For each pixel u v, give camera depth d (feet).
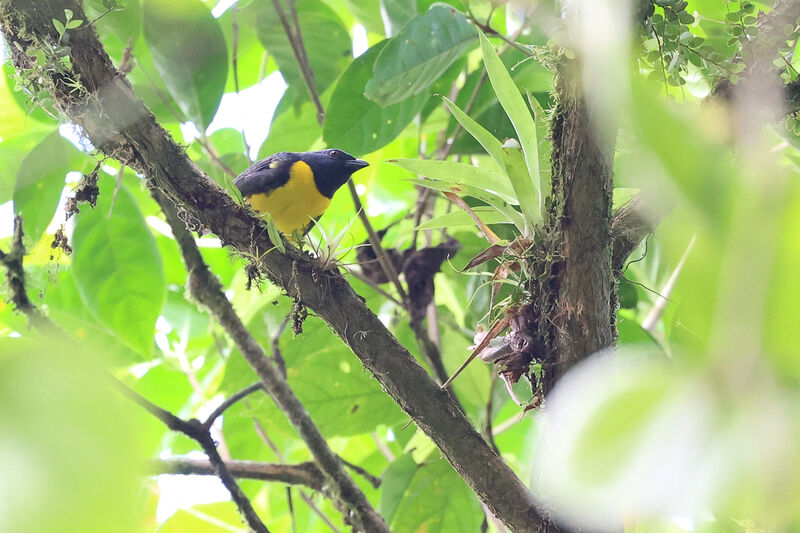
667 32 13.14
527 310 13.07
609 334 12.66
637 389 2.61
